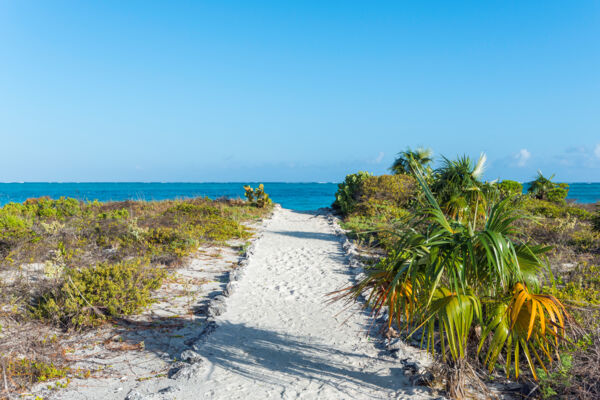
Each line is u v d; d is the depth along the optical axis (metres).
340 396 4.17
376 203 20.41
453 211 8.32
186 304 7.23
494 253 3.55
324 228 18.30
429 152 23.42
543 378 4.04
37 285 7.04
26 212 15.52
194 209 18.25
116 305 6.36
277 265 10.54
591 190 97.75
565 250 10.78
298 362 5.01
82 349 5.33
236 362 4.99
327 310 7.00
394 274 4.23
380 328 6.00
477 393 4.16
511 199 4.41
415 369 4.65
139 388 4.36
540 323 3.57
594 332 4.55
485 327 3.77
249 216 21.44
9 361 4.62
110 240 11.40
